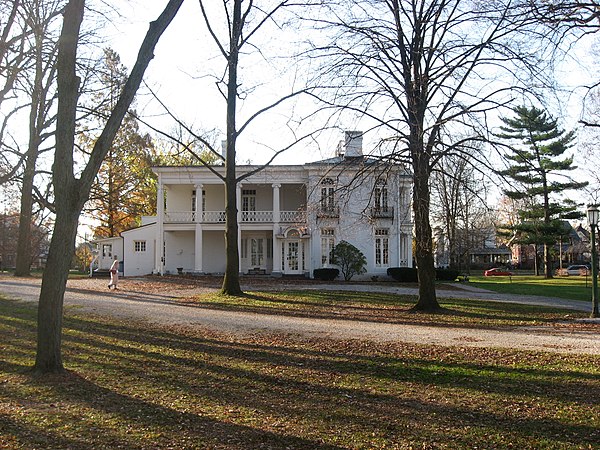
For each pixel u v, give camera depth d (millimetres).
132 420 6312
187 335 12477
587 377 8672
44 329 8375
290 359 9930
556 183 36719
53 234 8422
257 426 6230
